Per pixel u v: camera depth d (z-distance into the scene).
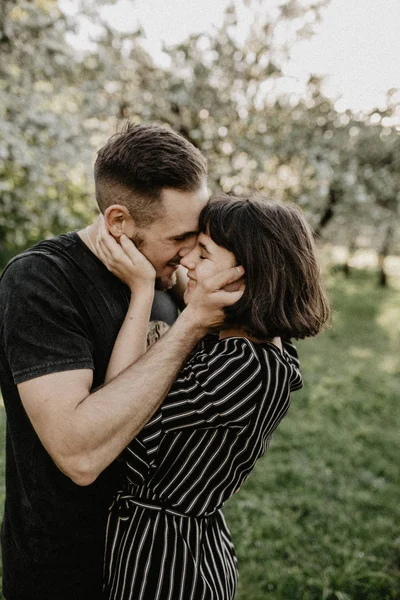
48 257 1.17
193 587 1.17
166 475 1.17
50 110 5.57
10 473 1.30
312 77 7.11
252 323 1.14
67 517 1.22
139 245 1.25
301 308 1.21
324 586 2.54
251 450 1.19
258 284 1.14
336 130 7.65
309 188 7.46
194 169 1.22
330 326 1.34
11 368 1.08
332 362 7.34
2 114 5.03
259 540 2.88
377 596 2.54
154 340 1.41
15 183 5.80
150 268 1.22
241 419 1.12
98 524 1.27
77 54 5.75
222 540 1.36
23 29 5.28
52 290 1.12
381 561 2.79
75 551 1.26
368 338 9.47
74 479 1.04
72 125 5.53
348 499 3.42
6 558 1.33
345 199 8.68
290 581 2.56
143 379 1.08
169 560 1.16
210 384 1.11
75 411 1.02
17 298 1.09
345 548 2.87
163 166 1.18
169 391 1.13
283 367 1.18
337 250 19.77
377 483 3.69
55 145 5.39
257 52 6.73
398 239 16.69
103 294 1.23
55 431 1.02
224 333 1.26
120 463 1.25
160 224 1.22
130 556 1.18
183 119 6.78
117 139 1.25
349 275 19.48
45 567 1.26
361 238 17.61
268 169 7.16
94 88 6.12
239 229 1.16
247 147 6.73
